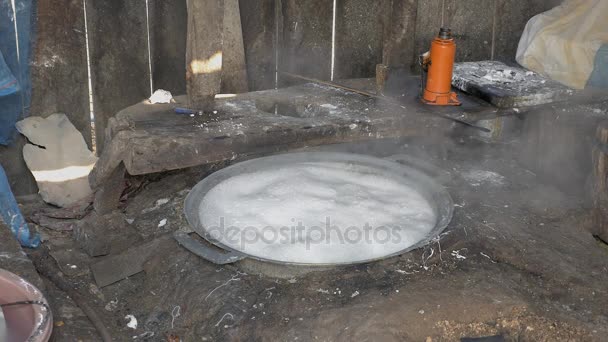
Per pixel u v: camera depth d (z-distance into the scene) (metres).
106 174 3.47
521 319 2.80
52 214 4.05
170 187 3.89
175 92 4.57
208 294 2.99
